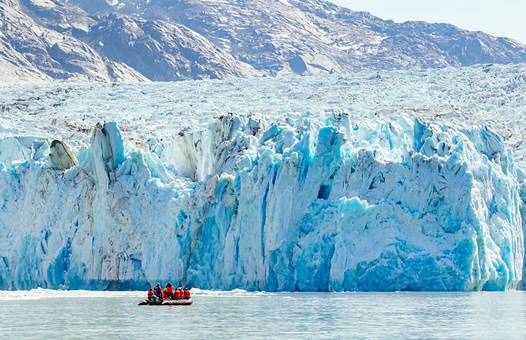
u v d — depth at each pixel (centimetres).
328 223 15212
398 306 12781
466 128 17375
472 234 14788
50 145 17388
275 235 15138
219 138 17450
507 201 15975
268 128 17012
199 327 10525
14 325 10819
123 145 16862
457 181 15112
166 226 16038
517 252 16162
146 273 16038
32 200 17038
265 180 15562
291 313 11919
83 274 16550
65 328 10506
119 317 11662
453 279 14812
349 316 11525
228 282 15562
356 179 15625
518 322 10875
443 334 9894
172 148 18162
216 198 15900
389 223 15088
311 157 15738
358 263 14800
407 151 16012
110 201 16338
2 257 17075
